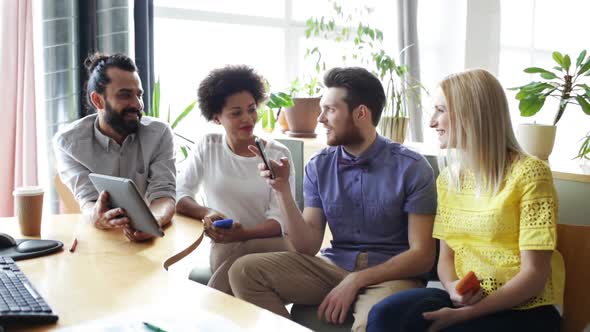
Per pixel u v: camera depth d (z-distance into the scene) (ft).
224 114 6.78
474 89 5.24
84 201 6.23
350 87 6.09
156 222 4.97
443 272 5.64
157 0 11.42
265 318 3.48
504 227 5.13
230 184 6.87
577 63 7.96
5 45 8.46
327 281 6.12
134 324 3.33
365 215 6.18
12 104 8.57
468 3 15.67
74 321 3.41
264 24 13.19
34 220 5.36
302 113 10.37
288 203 6.05
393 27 14.76
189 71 12.24
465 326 4.94
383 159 6.17
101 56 6.63
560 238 5.44
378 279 5.67
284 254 6.15
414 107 14.16
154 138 6.77
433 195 5.97
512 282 4.89
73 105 8.68
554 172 7.55
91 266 4.49
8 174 8.64
